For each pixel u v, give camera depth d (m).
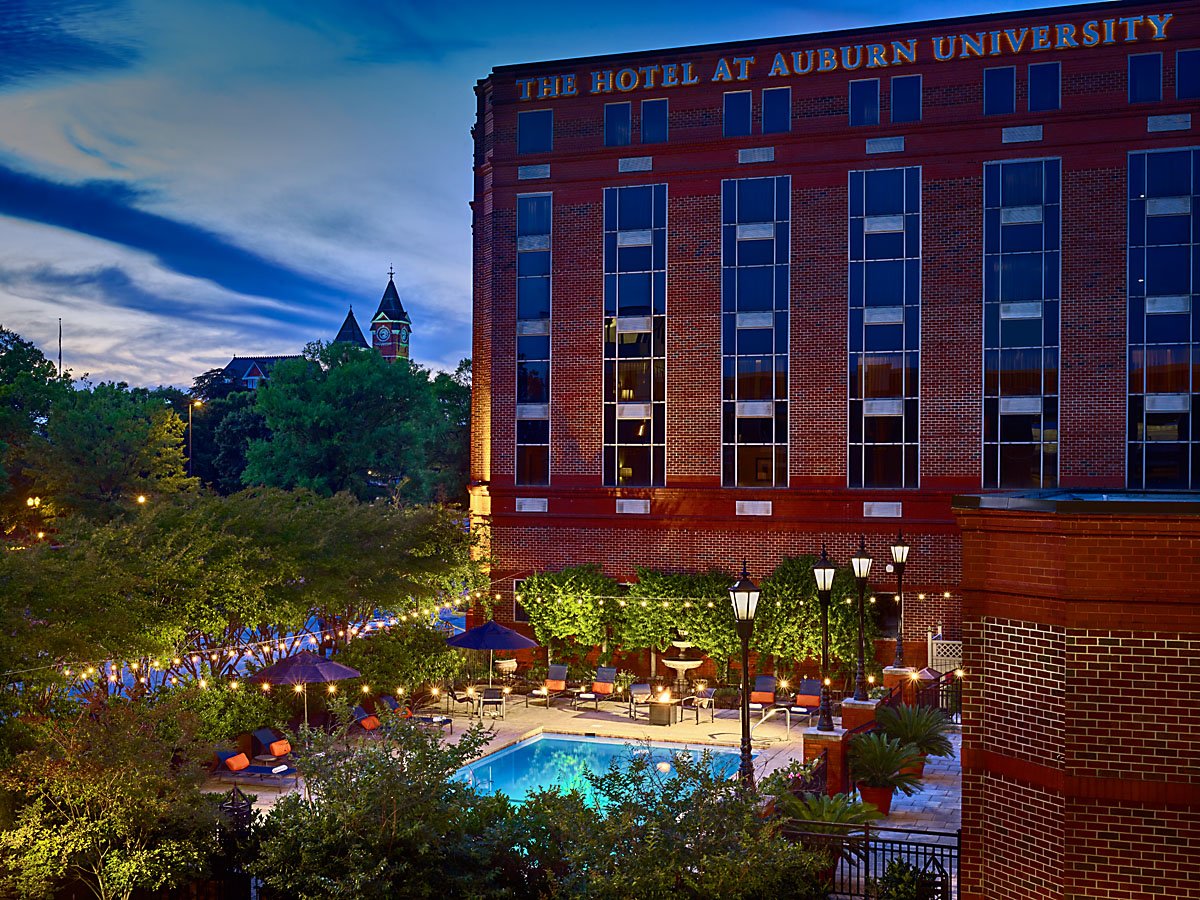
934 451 35.50
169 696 21.16
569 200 38.94
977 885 12.33
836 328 36.41
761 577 36.69
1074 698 11.48
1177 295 33.66
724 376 37.44
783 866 13.99
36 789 16.12
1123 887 11.36
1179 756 11.20
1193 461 33.47
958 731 28.30
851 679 34.59
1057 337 34.56
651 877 13.55
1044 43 34.75
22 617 19.06
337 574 28.44
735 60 37.41
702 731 30.41
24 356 71.62
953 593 34.88
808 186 36.69
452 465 80.81
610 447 38.59
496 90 39.72
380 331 189.25
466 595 35.72
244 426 98.69
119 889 15.92
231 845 16.89
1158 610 11.27
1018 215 34.94
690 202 37.78
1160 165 33.88
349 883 14.55
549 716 32.38
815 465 36.50
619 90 38.47
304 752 16.25
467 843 15.94
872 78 36.25
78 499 60.41
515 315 39.59
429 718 30.14
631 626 36.12
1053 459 34.56
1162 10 33.81
